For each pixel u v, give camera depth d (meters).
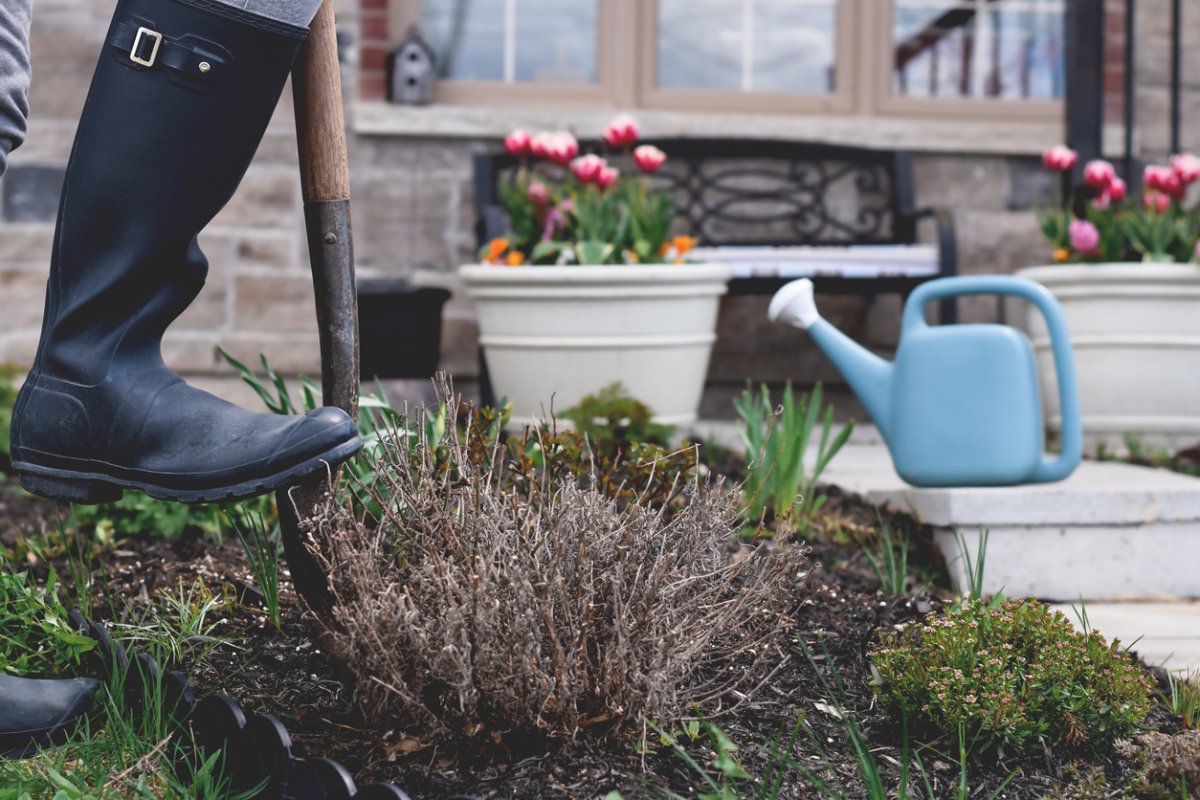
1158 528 2.54
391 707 1.44
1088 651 1.62
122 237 1.40
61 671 1.68
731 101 4.54
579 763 1.40
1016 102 4.63
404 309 3.61
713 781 1.39
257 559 1.93
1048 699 1.56
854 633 1.89
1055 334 2.51
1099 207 3.72
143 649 1.73
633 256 3.36
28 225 4.09
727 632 1.56
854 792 1.43
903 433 2.57
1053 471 2.54
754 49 4.57
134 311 1.45
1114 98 4.39
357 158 4.21
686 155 4.32
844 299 4.32
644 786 1.36
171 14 1.34
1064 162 3.80
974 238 4.43
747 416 2.66
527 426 1.80
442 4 4.46
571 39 4.51
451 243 4.26
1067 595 2.51
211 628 1.80
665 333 3.24
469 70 4.48
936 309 4.32
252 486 1.36
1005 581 2.46
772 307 2.66
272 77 1.39
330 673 1.68
